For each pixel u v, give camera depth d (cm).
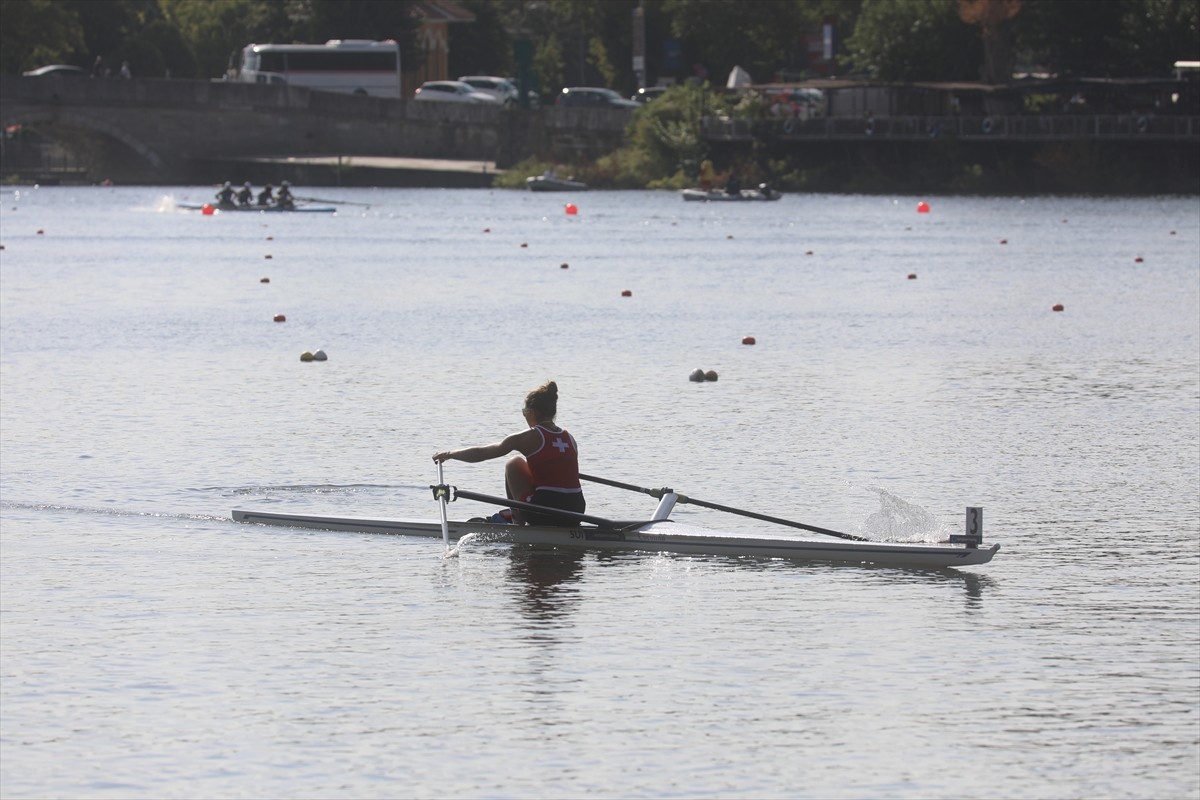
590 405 9931
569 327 14262
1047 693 4722
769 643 5206
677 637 5275
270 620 5447
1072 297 17025
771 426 9175
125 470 7925
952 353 12469
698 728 4450
